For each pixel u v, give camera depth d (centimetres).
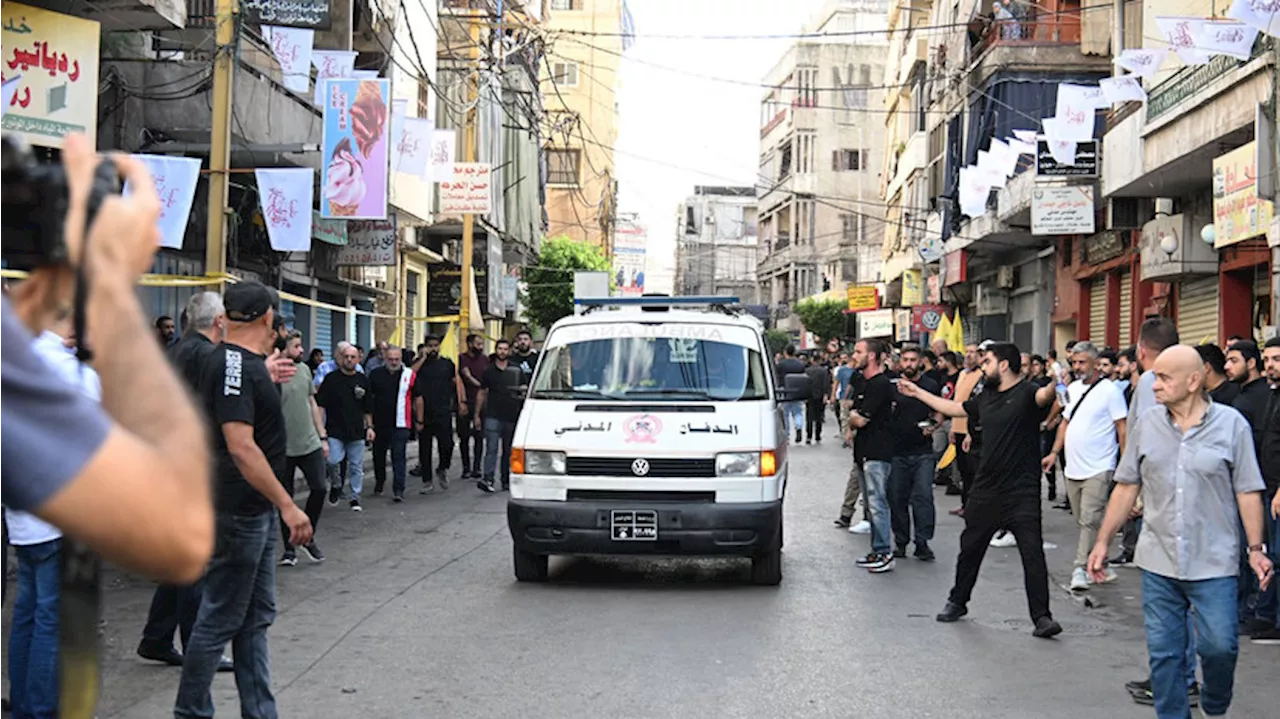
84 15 1262
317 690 664
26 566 532
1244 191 1483
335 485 1513
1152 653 567
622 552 960
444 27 3061
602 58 6650
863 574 1061
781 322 7712
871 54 7506
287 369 580
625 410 1001
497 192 3450
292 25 1529
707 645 778
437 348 1711
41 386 147
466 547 1194
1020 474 833
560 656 746
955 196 3369
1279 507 760
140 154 1479
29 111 1113
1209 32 1285
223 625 522
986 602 940
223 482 520
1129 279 2394
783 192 7706
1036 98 2812
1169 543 559
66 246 157
